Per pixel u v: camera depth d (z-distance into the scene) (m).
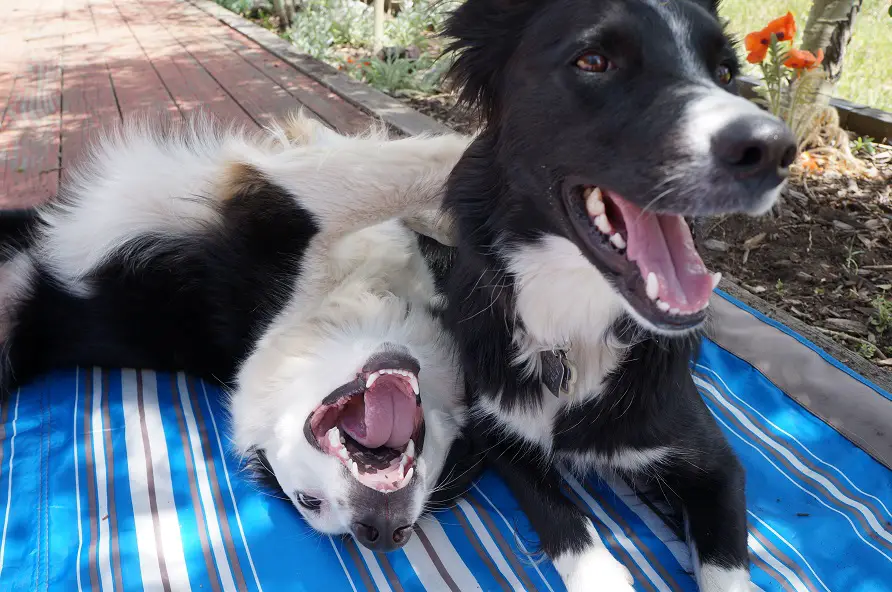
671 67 0.38
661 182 0.36
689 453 0.47
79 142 0.98
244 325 0.58
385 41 1.59
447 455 0.53
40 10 2.19
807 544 0.47
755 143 0.33
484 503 0.52
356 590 0.46
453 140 0.57
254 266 0.57
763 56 0.87
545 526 0.47
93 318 0.60
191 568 0.47
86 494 0.50
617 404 0.47
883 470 0.52
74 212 0.63
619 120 0.38
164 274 0.59
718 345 0.62
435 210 0.57
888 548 0.47
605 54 0.39
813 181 0.91
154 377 0.62
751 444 0.54
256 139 0.64
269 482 0.52
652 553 0.47
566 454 0.50
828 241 0.80
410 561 0.48
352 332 0.54
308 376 0.53
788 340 0.61
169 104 1.14
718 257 0.79
